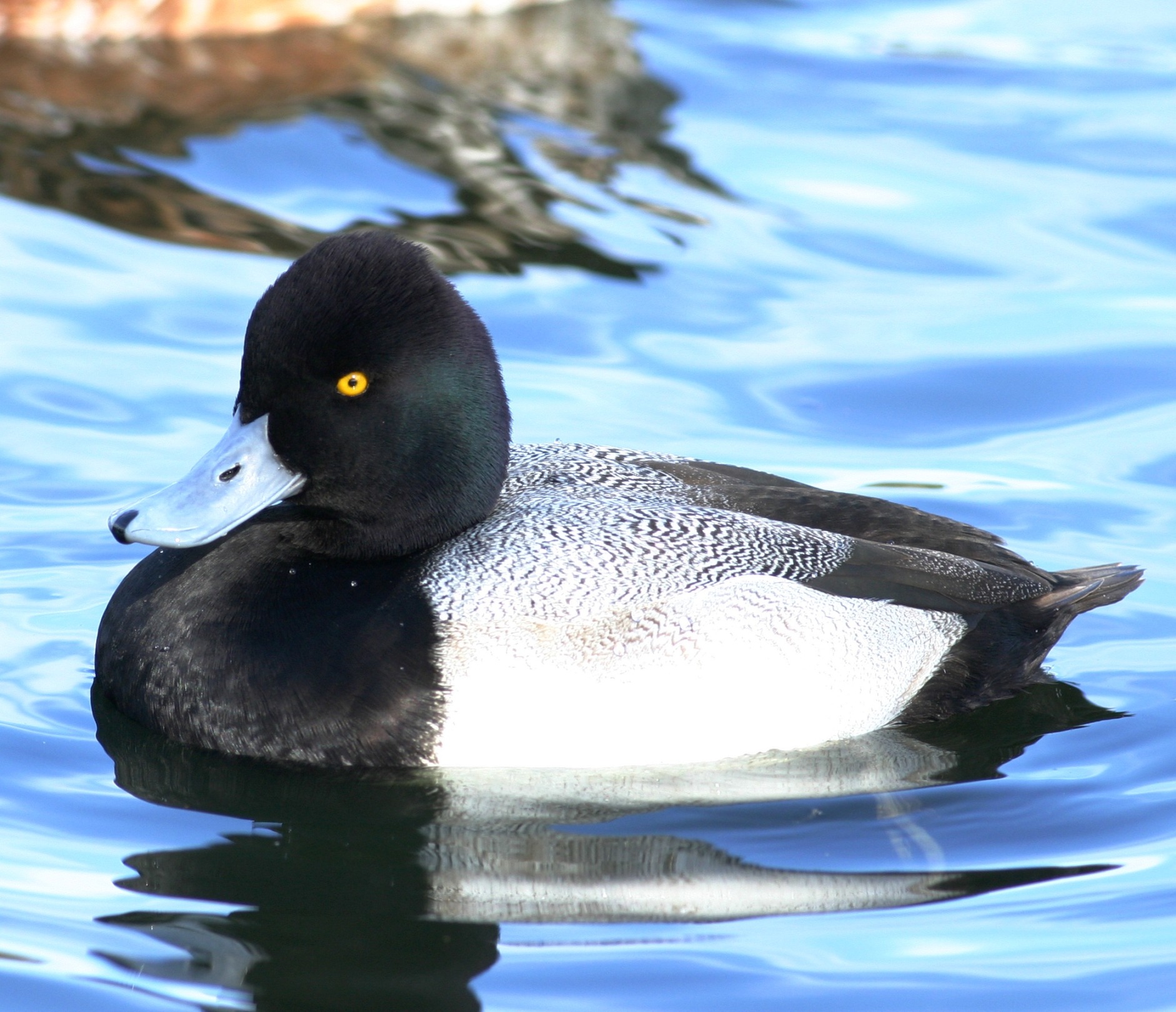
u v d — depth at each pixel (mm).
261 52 17469
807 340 13398
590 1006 6742
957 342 13391
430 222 14531
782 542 8883
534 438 11906
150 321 13227
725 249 14516
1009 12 19812
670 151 16031
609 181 15391
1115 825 8219
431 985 6855
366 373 8430
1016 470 11836
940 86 17578
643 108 16844
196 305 13414
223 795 8320
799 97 17234
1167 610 10352
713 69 17828
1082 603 9625
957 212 15195
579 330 13352
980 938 7289
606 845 7957
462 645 8266
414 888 7582
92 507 11094
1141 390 12820
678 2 19625
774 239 14719
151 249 14086
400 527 8711
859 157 16062
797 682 8547
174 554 9062
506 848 7930
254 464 8500
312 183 15094
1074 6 20016
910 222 15031
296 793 8336
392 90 16828
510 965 7008
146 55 17203
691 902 7539
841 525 9281
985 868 7855
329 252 8461
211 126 15953
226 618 8555
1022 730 9109
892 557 9039
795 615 8586
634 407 12406
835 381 12883
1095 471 11828
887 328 13562
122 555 10625
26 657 9492
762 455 11922
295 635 8430
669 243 14539
